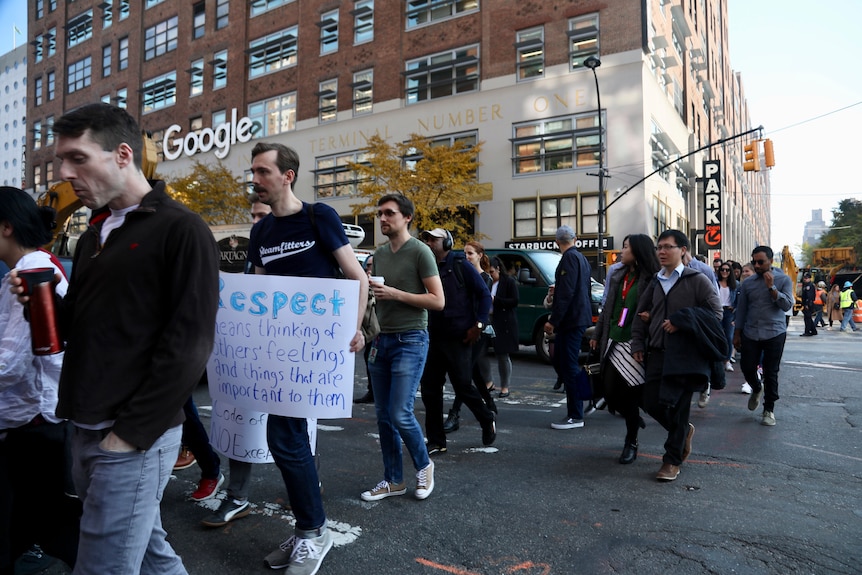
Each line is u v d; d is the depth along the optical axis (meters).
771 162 19.06
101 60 40.06
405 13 27.39
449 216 24.11
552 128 23.56
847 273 33.00
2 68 66.25
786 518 3.44
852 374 9.47
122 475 1.69
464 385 4.73
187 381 1.73
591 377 4.87
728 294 9.73
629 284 4.72
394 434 3.76
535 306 10.75
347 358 2.80
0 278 2.66
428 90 26.62
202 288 1.78
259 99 32.22
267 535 3.17
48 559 2.82
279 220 2.93
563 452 4.90
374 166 24.11
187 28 35.38
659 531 3.24
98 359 1.76
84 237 2.01
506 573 2.77
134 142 1.89
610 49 22.55
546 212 23.61
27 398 2.29
